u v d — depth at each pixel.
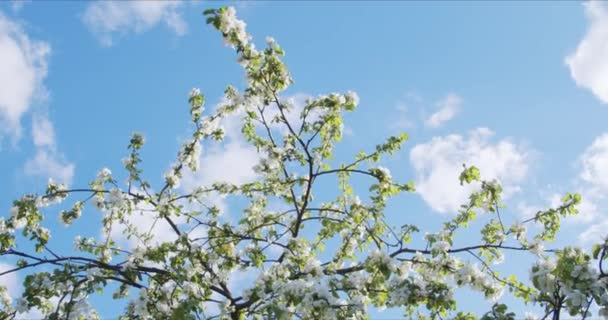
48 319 6.36
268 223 9.12
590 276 5.45
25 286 6.72
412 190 8.55
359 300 6.27
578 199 8.09
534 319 6.05
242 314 7.96
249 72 7.90
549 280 5.66
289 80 7.97
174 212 8.74
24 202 8.46
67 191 8.77
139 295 7.06
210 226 8.95
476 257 8.12
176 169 9.16
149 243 9.05
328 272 7.69
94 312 7.84
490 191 8.27
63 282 6.82
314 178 8.75
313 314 6.25
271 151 8.73
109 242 9.19
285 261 7.79
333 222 9.25
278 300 6.73
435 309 6.56
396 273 6.92
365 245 9.05
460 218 8.39
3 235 8.25
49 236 8.38
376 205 8.64
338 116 8.21
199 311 6.74
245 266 8.19
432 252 7.28
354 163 8.86
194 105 9.25
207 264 8.14
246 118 9.17
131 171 8.89
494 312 5.70
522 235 8.10
